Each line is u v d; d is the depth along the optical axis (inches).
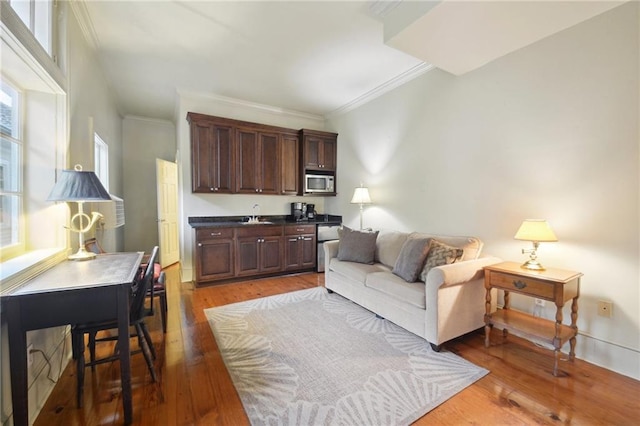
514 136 102.0
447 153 126.1
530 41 93.7
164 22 100.6
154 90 163.5
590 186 84.4
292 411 63.2
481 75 111.7
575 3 76.2
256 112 188.4
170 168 211.6
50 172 79.9
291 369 79.1
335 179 205.0
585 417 62.1
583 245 86.0
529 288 82.8
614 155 79.7
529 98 97.5
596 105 82.5
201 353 87.4
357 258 134.3
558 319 76.9
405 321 99.5
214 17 97.8
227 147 169.3
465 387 71.9
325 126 215.0
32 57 62.2
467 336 100.0
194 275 156.7
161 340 95.6
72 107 90.2
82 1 89.0
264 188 182.2
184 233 166.9
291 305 127.2
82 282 60.2
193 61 129.1
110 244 149.3
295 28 104.3
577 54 85.7
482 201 112.8
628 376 76.8
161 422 60.2
